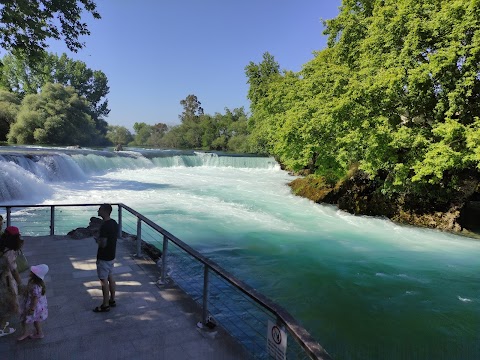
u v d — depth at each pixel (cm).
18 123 4766
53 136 5066
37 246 823
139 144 8719
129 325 487
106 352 418
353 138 1483
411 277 988
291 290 863
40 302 438
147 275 675
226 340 459
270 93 3256
